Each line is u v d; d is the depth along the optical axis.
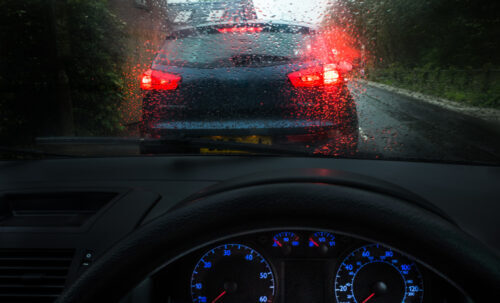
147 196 1.21
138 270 0.67
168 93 1.85
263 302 0.93
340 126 1.84
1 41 3.76
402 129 2.25
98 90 3.62
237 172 1.37
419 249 0.65
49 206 1.28
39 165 1.55
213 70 1.88
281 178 0.75
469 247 0.65
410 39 3.40
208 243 0.68
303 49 1.99
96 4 4.33
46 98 3.69
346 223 0.66
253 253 0.92
